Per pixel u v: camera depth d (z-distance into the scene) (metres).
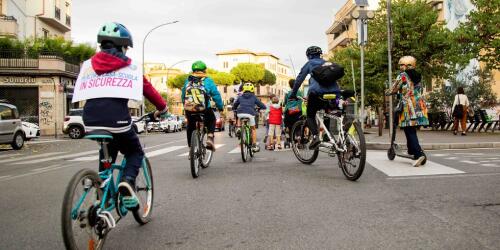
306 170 7.95
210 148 8.20
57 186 7.15
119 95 3.83
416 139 8.02
